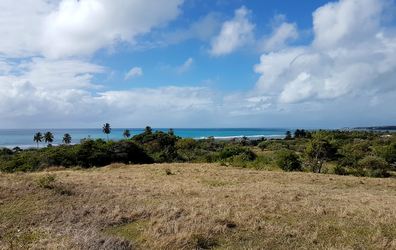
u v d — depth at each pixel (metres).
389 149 59.47
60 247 9.99
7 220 12.77
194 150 76.06
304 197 18.45
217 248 10.38
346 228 12.24
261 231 11.70
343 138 96.06
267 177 29.31
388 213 14.42
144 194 17.73
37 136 130.25
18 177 21.00
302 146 93.88
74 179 23.72
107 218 13.10
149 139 80.50
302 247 10.42
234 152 55.38
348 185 26.23
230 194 18.47
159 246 10.33
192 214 13.22
